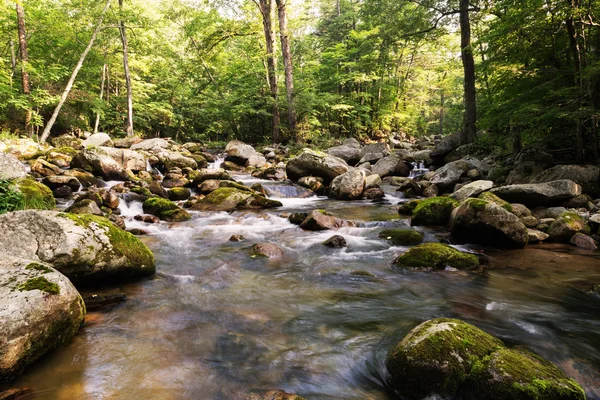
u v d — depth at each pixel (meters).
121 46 24.98
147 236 6.92
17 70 18.39
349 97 29.23
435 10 15.49
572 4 7.64
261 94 24.73
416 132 40.97
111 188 10.09
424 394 2.42
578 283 4.62
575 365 2.87
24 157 13.69
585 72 7.75
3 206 5.90
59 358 2.87
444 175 11.62
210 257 5.78
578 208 7.30
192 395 2.51
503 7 9.09
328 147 21.59
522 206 7.35
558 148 10.34
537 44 9.43
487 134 13.87
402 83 33.03
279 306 4.04
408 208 9.14
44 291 2.87
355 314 3.84
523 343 3.20
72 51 21.58
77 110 23.23
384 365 2.84
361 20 29.31
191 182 12.30
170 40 28.66
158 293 4.29
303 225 7.57
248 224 8.03
